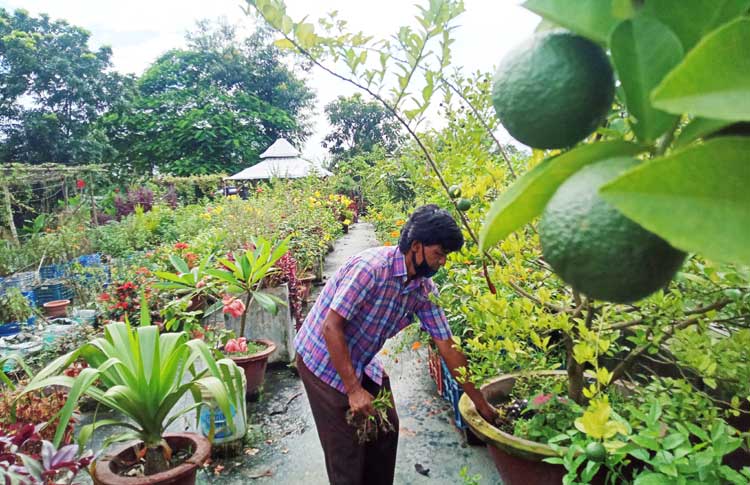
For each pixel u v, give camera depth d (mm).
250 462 3125
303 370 2207
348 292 1973
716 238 333
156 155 24328
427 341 3342
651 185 344
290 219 7812
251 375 3910
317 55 1261
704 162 345
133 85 22734
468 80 2154
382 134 24484
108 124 24156
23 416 2480
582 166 463
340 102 25531
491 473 2834
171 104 25328
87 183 12211
